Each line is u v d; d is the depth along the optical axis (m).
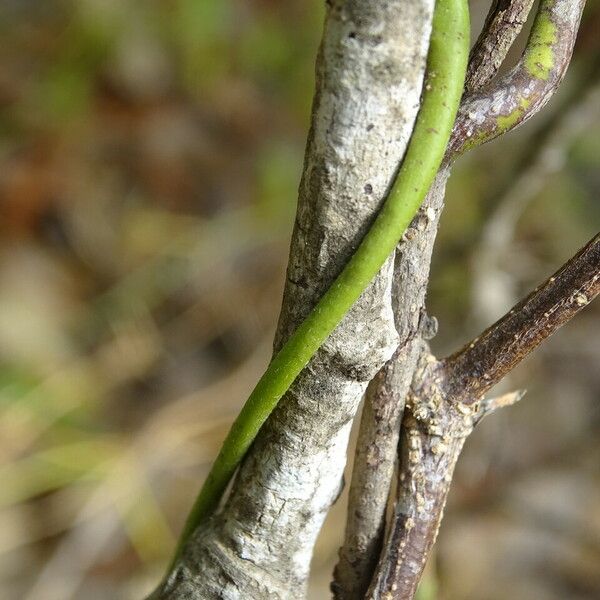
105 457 0.39
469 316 0.36
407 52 0.16
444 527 0.38
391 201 0.16
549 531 0.38
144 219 0.48
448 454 0.18
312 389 0.17
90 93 0.52
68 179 0.49
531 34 0.17
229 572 0.18
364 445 0.18
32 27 0.54
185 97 0.53
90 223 0.47
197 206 0.49
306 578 0.19
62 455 0.39
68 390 0.42
